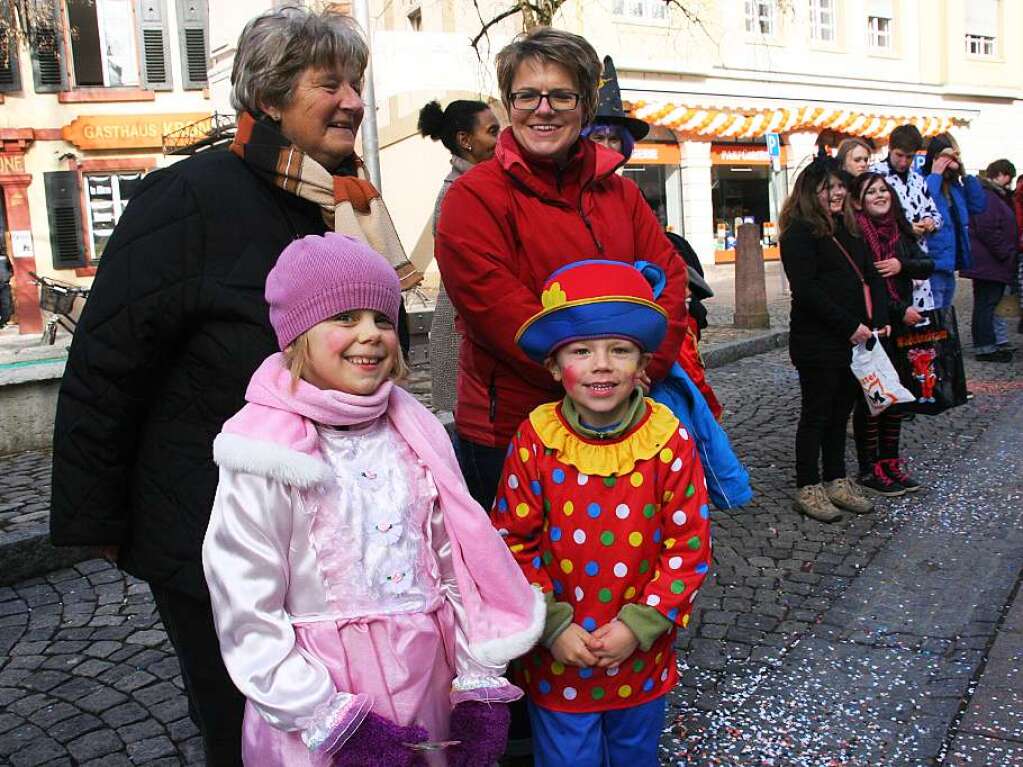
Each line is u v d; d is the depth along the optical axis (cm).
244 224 191
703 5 1914
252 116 204
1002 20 2673
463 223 238
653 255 259
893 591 373
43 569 420
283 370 177
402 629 172
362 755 157
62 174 1850
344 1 1056
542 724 216
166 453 190
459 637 183
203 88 1930
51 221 1855
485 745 176
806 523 457
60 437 187
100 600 391
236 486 163
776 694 298
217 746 201
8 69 1811
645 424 211
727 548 427
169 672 327
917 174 636
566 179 244
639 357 207
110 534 191
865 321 442
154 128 1900
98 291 186
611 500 207
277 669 159
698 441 256
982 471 526
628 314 200
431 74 1633
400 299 190
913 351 485
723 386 804
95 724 294
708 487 259
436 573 182
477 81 1662
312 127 202
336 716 156
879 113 2422
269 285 178
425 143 1620
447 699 182
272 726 159
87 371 184
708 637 339
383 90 1612
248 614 160
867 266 445
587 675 209
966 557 403
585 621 209
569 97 229
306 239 177
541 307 231
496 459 251
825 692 298
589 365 202
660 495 210
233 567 161
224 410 188
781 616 355
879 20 2436
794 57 2231
